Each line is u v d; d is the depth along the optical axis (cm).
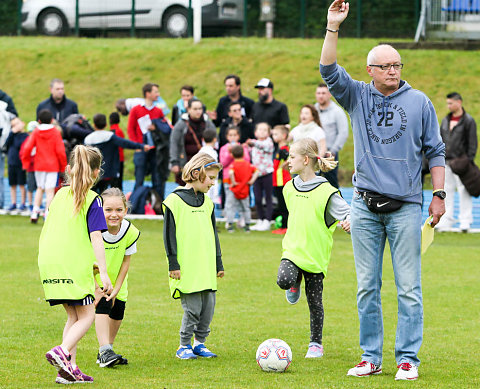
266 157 2656
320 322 1218
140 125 2909
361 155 1103
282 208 2616
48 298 1030
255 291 1748
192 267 1188
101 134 2770
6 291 1706
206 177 1207
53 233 1040
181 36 5825
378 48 1088
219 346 1280
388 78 1078
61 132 2858
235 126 2670
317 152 1239
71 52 5709
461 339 1324
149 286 1788
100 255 1029
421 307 1088
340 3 1077
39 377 1062
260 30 5797
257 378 1069
